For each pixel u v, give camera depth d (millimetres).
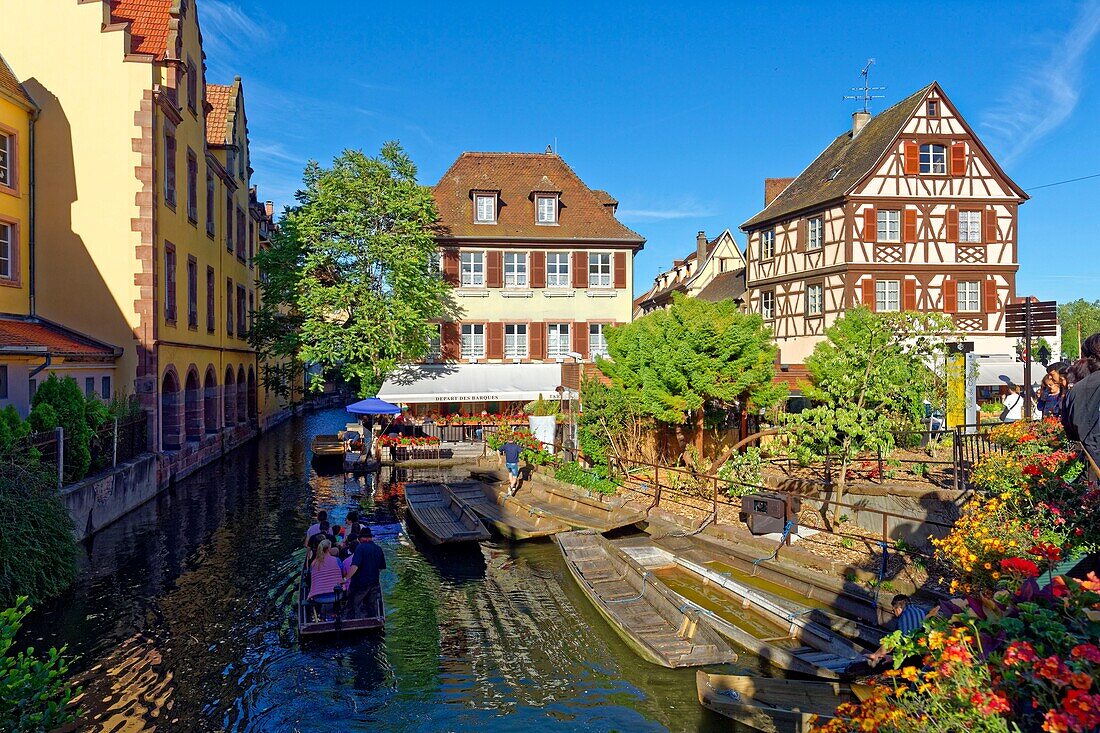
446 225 32125
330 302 28219
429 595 13016
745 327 18625
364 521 18703
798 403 25594
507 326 32156
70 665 9836
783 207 33812
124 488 18250
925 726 3395
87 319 20906
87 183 21000
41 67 21016
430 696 9094
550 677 9562
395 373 30203
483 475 24531
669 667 9406
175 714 8625
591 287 32562
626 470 19922
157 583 13250
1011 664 3172
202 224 27000
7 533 10961
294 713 8672
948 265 29859
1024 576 4449
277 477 24891
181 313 24094
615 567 13344
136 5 25094
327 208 28547
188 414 25953
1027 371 17406
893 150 29750
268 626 11352
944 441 19859
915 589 10250
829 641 9500
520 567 14695
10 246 20062
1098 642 3236
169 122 23047
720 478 16109
